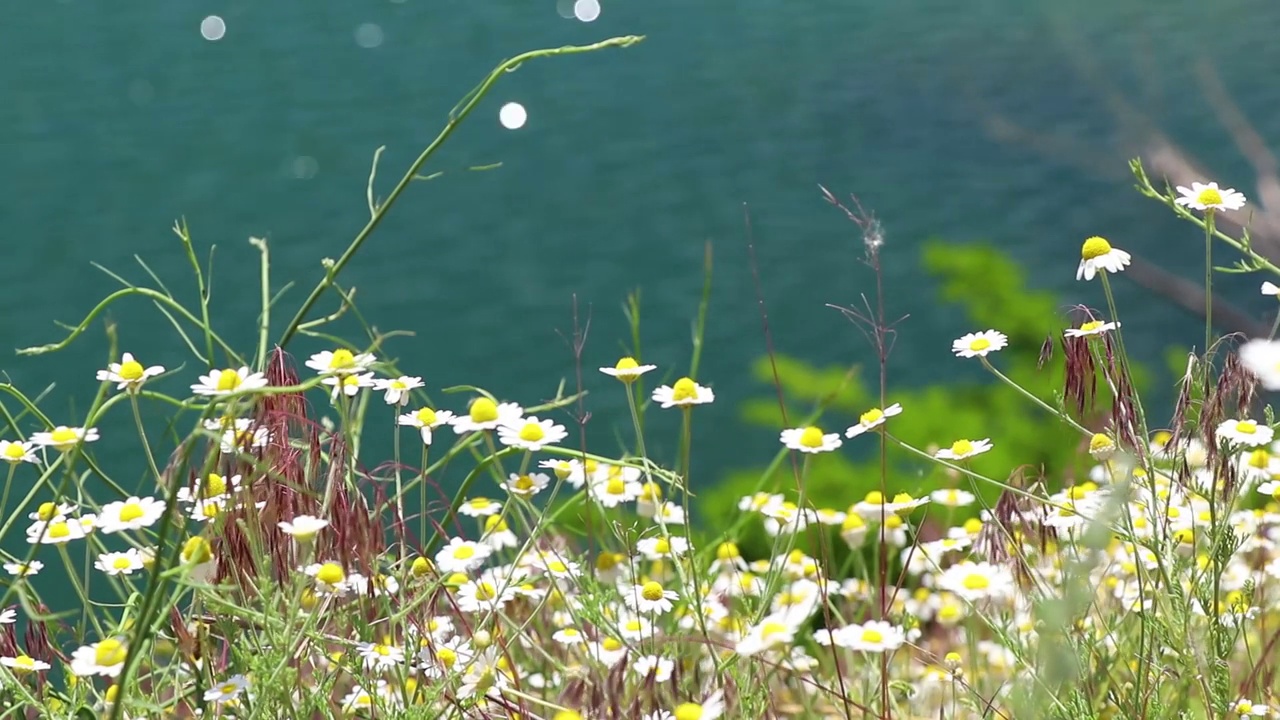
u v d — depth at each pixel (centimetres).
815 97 2595
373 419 1005
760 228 2053
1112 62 2439
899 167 2219
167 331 1748
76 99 2745
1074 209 1930
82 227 2108
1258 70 2303
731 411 1407
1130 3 2819
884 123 2414
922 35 2831
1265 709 192
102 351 1673
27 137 2523
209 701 189
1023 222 1938
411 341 1761
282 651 176
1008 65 2527
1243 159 1827
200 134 2545
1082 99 2277
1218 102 2077
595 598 204
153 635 180
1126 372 189
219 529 178
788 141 2402
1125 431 188
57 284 1888
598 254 2019
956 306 1730
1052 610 195
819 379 706
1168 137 1845
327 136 2544
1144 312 1576
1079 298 1656
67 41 3161
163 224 2139
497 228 2133
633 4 3416
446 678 188
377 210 256
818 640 225
